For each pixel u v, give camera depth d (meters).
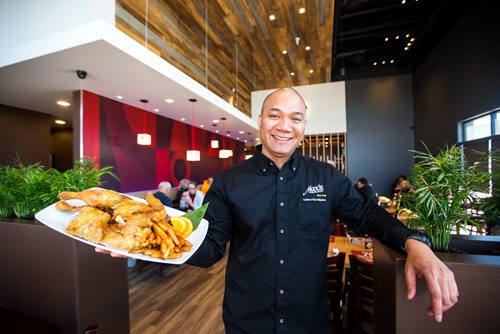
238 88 8.00
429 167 0.97
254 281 0.91
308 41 5.72
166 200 3.71
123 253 0.64
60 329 1.47
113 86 3.83
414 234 0.73
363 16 6.14
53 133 8.42
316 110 8.83
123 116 4.92
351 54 6.98
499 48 3.77
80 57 2.76
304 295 0.91
